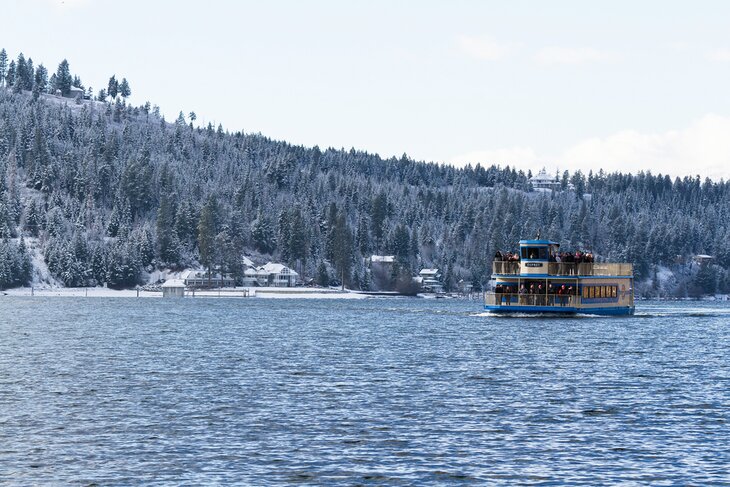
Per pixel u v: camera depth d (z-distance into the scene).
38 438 67.50
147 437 68.00
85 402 82.94
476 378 100.75
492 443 66.69
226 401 83.69
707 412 79.19
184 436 68.38
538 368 110.62
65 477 57.16
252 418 75.38
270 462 60.91
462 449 64.81
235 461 61.12
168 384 94.94
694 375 104.81
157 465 60.00
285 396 86.81
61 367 110.19
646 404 83.25
